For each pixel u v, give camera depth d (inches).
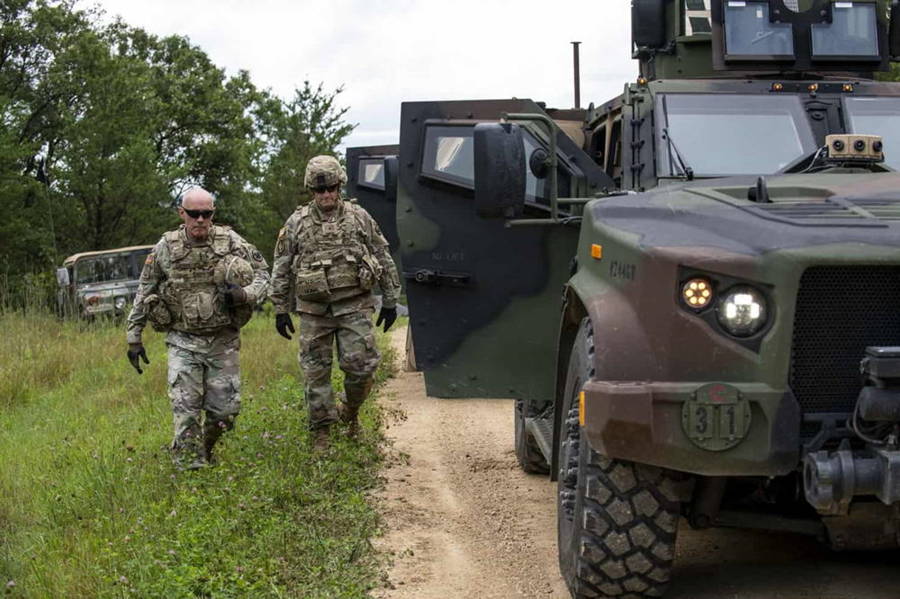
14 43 1487.5
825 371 167.5
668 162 237.3
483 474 307.9
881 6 267.9
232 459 284.8
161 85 1908.2
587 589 183.3
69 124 1392.7
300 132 1317.7
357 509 248.8
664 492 178.2
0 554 224.4
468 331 251.6
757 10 265.1
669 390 165.9
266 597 193.2
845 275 166.6
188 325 280.7
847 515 175.6
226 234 286.0
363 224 311.9
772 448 163.9
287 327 318.7
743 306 165.0
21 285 965.2
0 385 487.8
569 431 196.5
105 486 266.4
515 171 208.7
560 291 245.1
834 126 245.4
